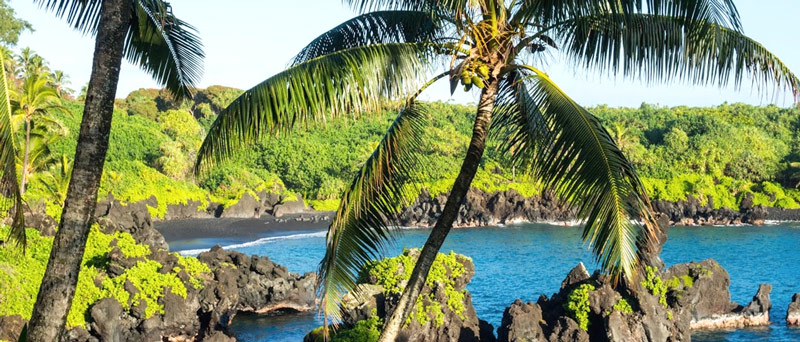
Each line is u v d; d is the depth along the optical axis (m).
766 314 41.06
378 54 9.33
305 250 81.69
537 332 29.09
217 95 137.62
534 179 10.27
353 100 8.99
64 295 8.71
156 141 108.94
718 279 40.06
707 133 129.12
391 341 10.52
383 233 10.63
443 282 29.77
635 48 10.17
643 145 132.25
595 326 29.80
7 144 8.14
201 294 36.97
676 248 87.38
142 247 36.97
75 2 11.15
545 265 72.38
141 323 33.16
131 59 12.44
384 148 10.05
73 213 8.74
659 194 118.00
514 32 10.00
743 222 117.44
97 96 8.81
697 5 9.38
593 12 9.93
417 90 9.87
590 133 9.09
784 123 141.38
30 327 8.74
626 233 8.83
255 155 121.38
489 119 10.08
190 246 82.75
